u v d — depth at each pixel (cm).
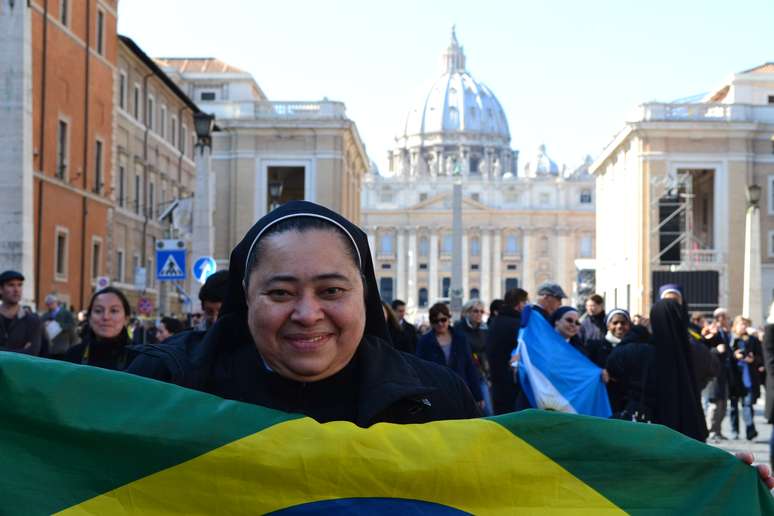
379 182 15600
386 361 353
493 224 15375
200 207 2573
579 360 1098
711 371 1170
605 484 336
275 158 6756
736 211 6469
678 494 335
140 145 5197
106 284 2995
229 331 364
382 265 15525
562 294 1227
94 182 4153
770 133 6500
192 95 7581
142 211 5247
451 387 368
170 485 316
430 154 19675
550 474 331
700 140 6488
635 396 1027
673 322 972
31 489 312
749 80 6962
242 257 349
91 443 317
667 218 6244
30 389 319
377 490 320
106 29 4253
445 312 1253
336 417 345
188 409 324
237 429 321
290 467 317
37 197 3522
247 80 7612
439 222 15475
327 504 316
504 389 1196
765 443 1833
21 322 1102
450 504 324
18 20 1748
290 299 328
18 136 1747
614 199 7325
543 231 15388
